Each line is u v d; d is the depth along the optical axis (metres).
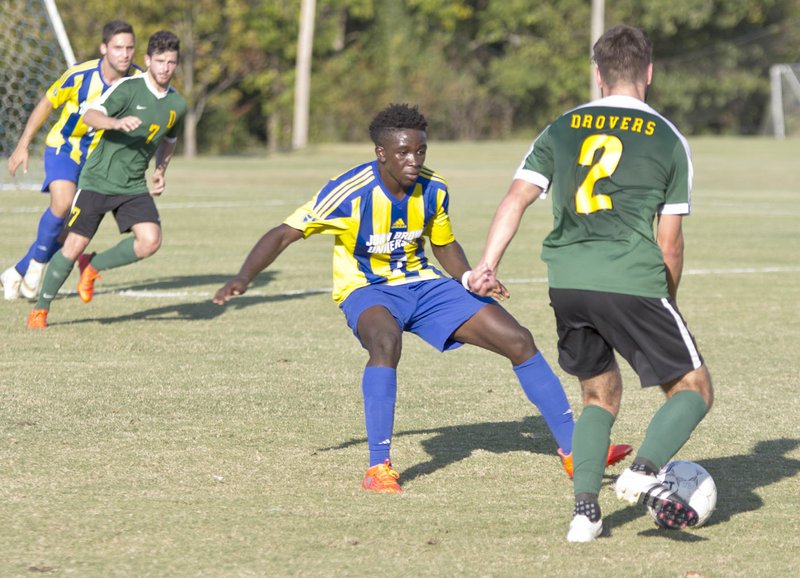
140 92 24.45
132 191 25.17
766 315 28.28
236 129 143.12
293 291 31.58
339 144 136.75
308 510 13.20
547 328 26.27
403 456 15.77
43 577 10.88
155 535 12.19
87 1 112.94
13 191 60.38
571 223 12.39
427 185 14.77
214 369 21.23
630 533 12.65
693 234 47.50
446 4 152.50
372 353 14.31
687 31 163.00
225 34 124.81
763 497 14.06
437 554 11.77
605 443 12.38
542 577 11.14
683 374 12.27
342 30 148.50
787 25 165.25
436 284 15.05
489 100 157.00
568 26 156.50
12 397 18.64
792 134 158.88
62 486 13.95
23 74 66.88
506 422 17.80
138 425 17.05
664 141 12.21
